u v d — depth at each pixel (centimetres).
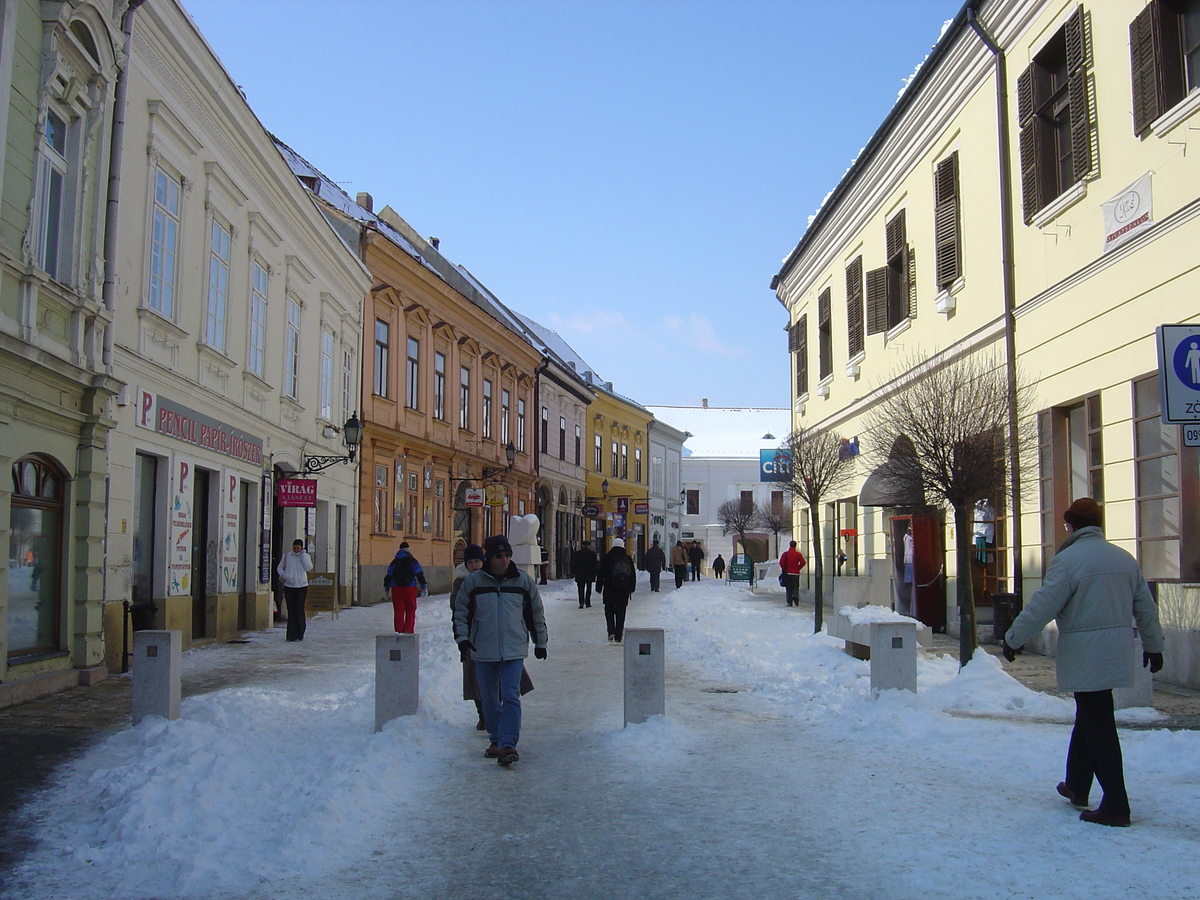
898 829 577
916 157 1928
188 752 761
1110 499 1266
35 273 1045
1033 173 1458
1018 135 1514
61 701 1050
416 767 746
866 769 729
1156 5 1143
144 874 524
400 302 3036
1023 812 605
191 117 1548
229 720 909
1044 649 1423
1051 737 818
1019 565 1525
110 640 1270
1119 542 1243
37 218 1069
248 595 1873
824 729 886
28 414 1054
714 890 487
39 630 1123
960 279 1725
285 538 2134
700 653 1508
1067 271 1370
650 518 6594
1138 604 594
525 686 834
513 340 4128
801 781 697
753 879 501
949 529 1798
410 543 3119
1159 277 1158
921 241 1917
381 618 2277
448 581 3453
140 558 1433
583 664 1413
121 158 1284
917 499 1216
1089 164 1293
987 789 664
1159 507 1169
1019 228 1513
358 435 2194
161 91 1435
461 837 580
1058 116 1434
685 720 937
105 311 1218
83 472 1180
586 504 4966
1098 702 582
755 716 966
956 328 1747
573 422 5166
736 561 4238
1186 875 491
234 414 1773
